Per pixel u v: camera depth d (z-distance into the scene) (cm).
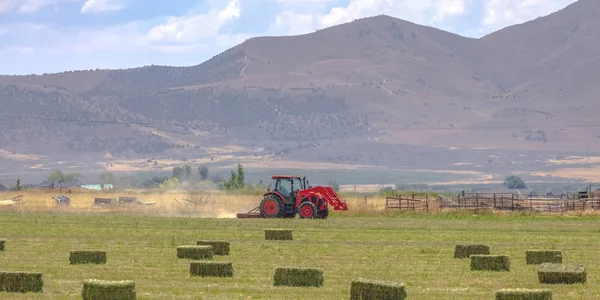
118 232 7812
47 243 6781
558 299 4316
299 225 8788
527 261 5728
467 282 4888
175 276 5003
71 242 6862
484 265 5381
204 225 8688
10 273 4422
